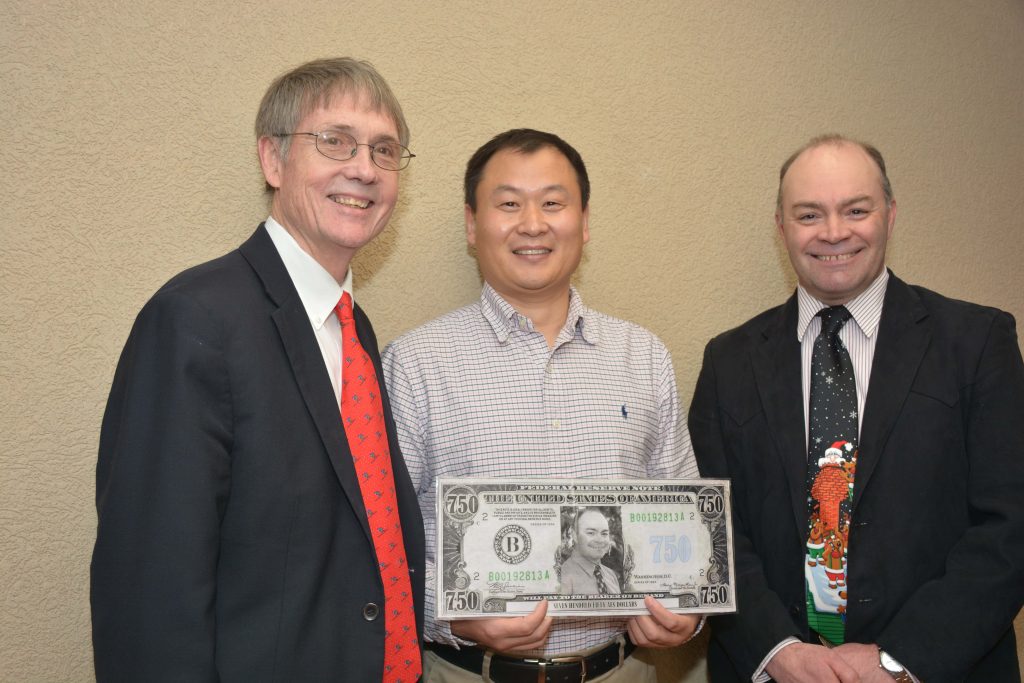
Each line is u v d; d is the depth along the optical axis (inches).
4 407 56.7
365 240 52.6
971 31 99.4
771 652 59.2
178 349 42.5
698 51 85.0
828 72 91.1
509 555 52.9
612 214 80.5
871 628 58.4
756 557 64.6
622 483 55.4
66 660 58.3
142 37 61.7
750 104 87.4
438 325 64.0
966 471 60.4
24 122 57.7
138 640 39.4
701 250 84.8
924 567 58.6
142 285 61.6
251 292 47.3
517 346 62.5
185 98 63.2
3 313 56.9
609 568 54.3
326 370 48.6
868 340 65.1
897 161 93.9
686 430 68.0
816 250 64.5
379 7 70.3
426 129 72.2
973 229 98.0
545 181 61.7
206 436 42.3
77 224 59.4
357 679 45.6
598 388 62.5
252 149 65.8
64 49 59.1
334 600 46.2
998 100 100.9
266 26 66.1
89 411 59.6
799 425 63.5
